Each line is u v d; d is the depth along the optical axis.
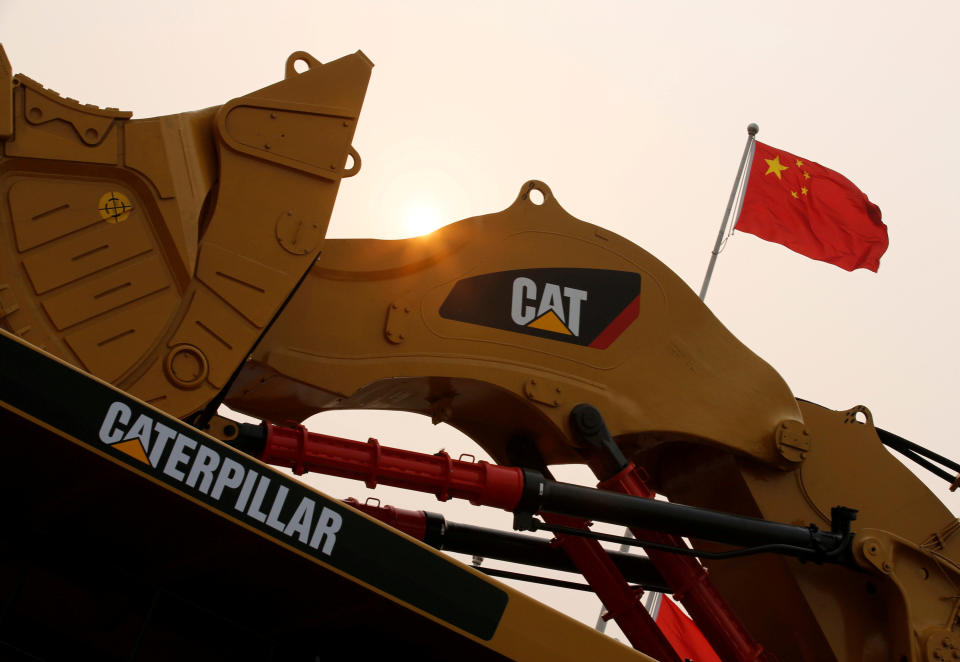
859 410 6.70
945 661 5.85
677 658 5.86
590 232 6.22
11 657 3.71
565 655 4.00
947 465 6.82
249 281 4.76
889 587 5.99
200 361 4.58
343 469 5.04
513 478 5.28
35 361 3.31
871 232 12.55
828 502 6.39
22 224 4.38
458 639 3.94
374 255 5.64
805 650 6.18
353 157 5.16
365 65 5.30
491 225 6.00
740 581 6.45
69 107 4.59
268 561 3.82
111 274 4.49
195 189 4.75
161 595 4.09
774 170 12.62
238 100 4.98
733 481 6.35
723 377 6.31
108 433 3.38
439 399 5.81
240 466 3.59
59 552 3.96
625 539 5.57
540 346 5.88
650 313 6.22
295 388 5.44
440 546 6.31
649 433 6.04
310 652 4.41
